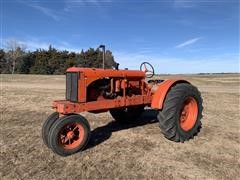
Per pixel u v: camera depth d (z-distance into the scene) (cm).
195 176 446
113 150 550
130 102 607
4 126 731
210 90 1927
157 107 592
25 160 495
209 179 438
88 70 546
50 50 6438
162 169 468
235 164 497
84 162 490
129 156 521
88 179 428
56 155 519
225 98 1379
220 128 741
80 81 532
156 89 659
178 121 598
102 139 621
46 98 1276
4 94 1385
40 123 766
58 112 529
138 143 596
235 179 440
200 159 516
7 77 3312
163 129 595
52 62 6269
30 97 1294
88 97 556
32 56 6494
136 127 729
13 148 555
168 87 599
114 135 653
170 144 594
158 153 539
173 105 588
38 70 6291
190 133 622
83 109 534
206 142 615
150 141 611
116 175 443
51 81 2855
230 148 580
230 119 866
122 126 740
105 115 871
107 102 567
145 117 850
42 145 574
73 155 520
